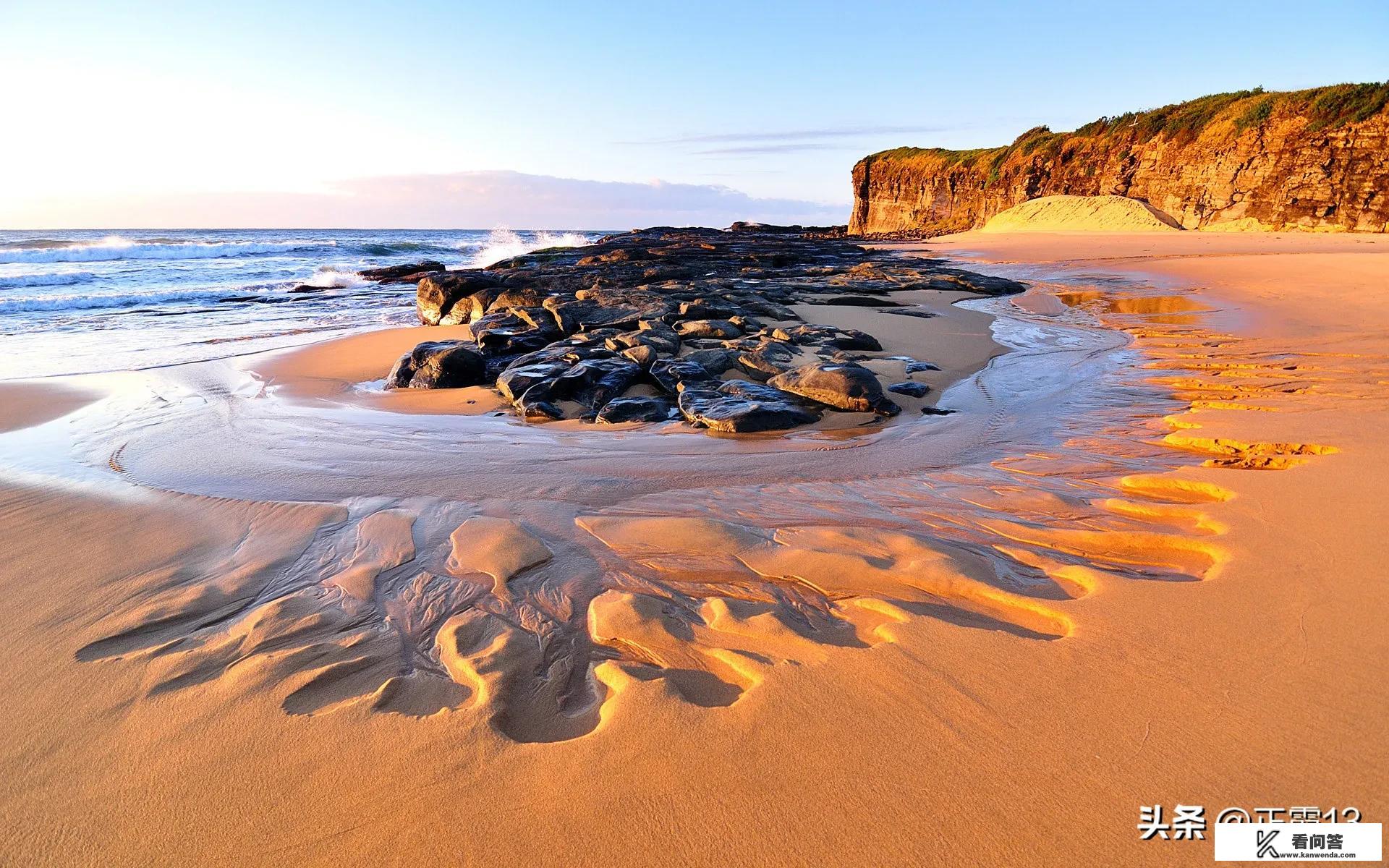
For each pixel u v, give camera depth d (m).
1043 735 1.99
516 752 2.04
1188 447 5.04
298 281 26.97
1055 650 2.39
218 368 9.70
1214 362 8.10
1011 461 5.12
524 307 12.25
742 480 4.89
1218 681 2.17
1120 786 1.80
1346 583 2.69
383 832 1.79
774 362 8.28
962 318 12.25
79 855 1.78
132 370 9.72
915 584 3.09
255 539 3.85
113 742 2.18
